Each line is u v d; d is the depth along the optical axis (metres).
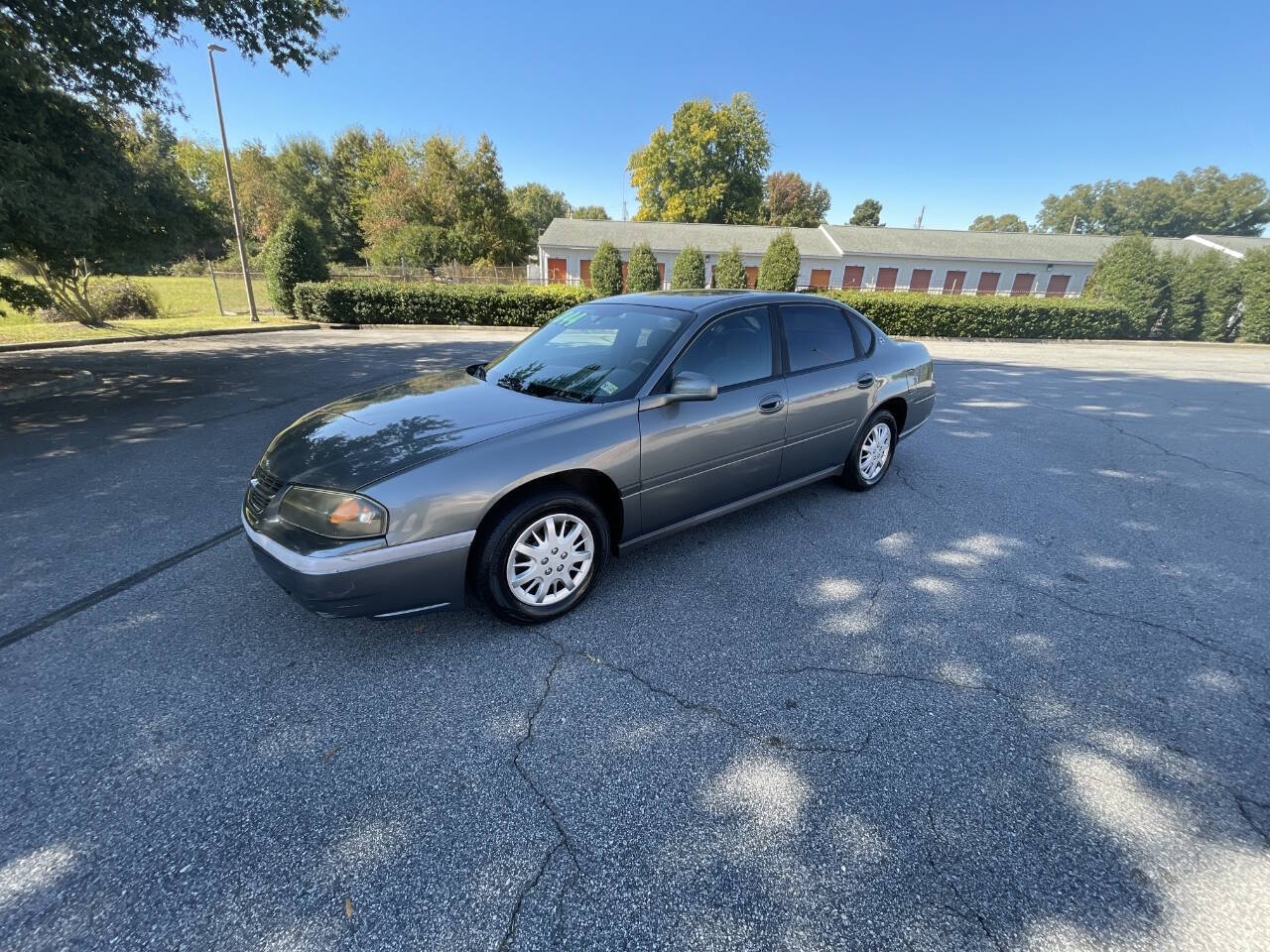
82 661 2.50
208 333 14.60
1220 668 2.57
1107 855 1.71
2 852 1.68
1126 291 19.08
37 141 6.52
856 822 1.80
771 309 3.70
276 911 1.53
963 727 2.20
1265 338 18.30
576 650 2.62
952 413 7.59
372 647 2.62
